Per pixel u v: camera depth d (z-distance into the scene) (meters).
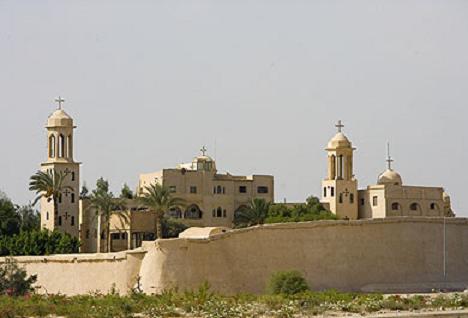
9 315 111.06
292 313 113.81
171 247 155.38
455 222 185.50
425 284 177.00
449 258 182.75
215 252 158.88
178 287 152.88
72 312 112.81
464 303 127.50
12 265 156.12
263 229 165.25
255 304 122.06
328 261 169.38
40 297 133.00
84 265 164.62
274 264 164.25
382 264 174.50
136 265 157.75
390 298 133.75
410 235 179.50
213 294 134.50
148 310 115.00
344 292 161.88
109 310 114.19
